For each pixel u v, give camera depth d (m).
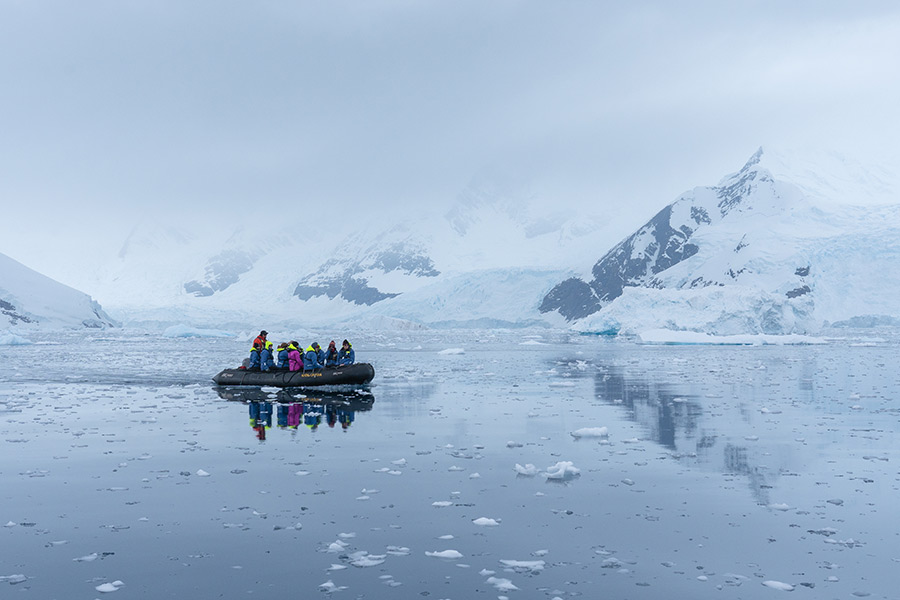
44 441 15.91
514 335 126.62
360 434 16.73
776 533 9.27
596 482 11.94
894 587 7.54
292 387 27.70
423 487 11.66
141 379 32.19
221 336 113.94
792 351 56.91
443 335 129.12
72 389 27.59
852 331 121.06
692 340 71.25
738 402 22.33
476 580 7.80
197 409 21.33
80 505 10.69
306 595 7.42
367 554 8.61
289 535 9.31
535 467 13.02
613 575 7.93
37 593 7.47
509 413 20.12
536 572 8.04
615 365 40.62
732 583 7.68
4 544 8.98
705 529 9.45
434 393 25.44
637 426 17.64
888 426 17.41
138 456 14.23
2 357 51.41
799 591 7.45
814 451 14.36
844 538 9.08
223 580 7.82
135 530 9.52
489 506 10.55
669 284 181.62
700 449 14.65
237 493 11.34
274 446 15.26
